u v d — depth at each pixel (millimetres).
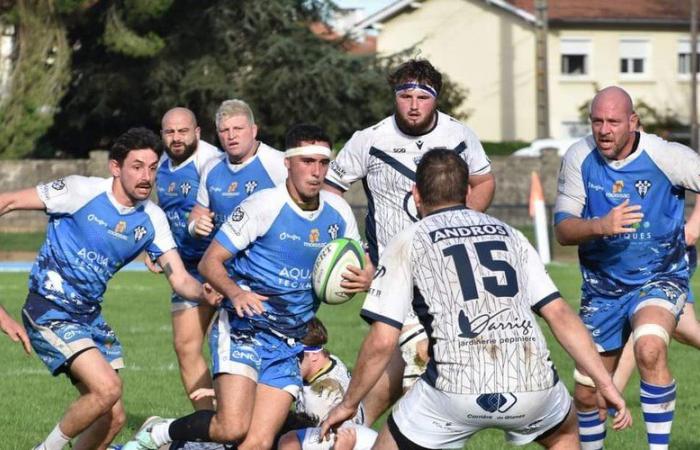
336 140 128875
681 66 164500
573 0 164000
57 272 22625
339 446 22062
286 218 21797
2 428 28094
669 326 23000
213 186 26891
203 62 122188
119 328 46188
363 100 126875
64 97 126688
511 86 161875
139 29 120312
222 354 21922
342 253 21750
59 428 22359
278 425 22078
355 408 18500
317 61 124188
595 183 24141
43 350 22438
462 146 24734
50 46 113625
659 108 163250
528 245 18484
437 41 163250
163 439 22344
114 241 22859
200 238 26219
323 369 23422
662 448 22812
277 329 22188
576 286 61188
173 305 27562
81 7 115688
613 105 23062
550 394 17984
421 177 18750
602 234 22484
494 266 17891
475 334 17594
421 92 24000
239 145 26344
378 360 18078
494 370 17578
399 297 18047
